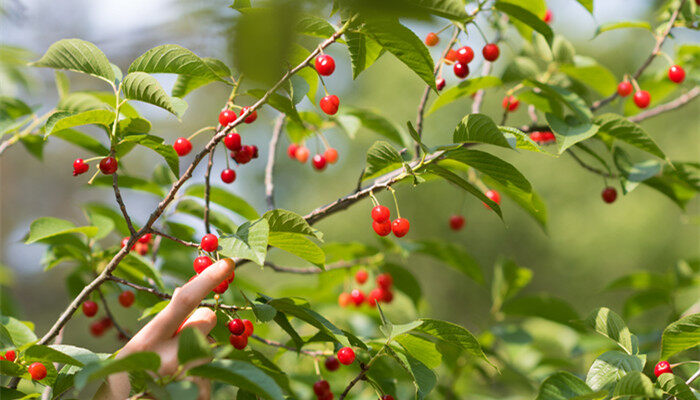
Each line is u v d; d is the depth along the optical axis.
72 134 2.27
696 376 2.01
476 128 2.03
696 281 2.43
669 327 2.02
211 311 2.00
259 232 1.98
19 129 2.32
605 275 9.14
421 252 2.41
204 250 1.99
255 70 1.62
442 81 2.19
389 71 9.76
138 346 1.95
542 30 2.13
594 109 2.30
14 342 2.08
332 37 2.00
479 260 9.76
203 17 1.83
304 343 2.06
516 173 2.04
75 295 2.28
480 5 2.12
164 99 2.01
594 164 8.46
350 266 2.38
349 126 2.32
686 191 2.27
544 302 2.39
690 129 8.70
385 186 2.07
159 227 2.27
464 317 9.60
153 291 2.02
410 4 1.54
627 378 1.97
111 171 2.01
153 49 2.01
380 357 2.12
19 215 7.11
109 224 2.25
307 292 2.53
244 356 2.01
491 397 2.58
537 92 2.22
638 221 9.07
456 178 2.04
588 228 9.30
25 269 6.78
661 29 2.29
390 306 3.06
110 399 1.96
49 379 2.03
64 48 2.01
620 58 8.54
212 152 2.05
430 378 2.04
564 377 1.98
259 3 1.60
